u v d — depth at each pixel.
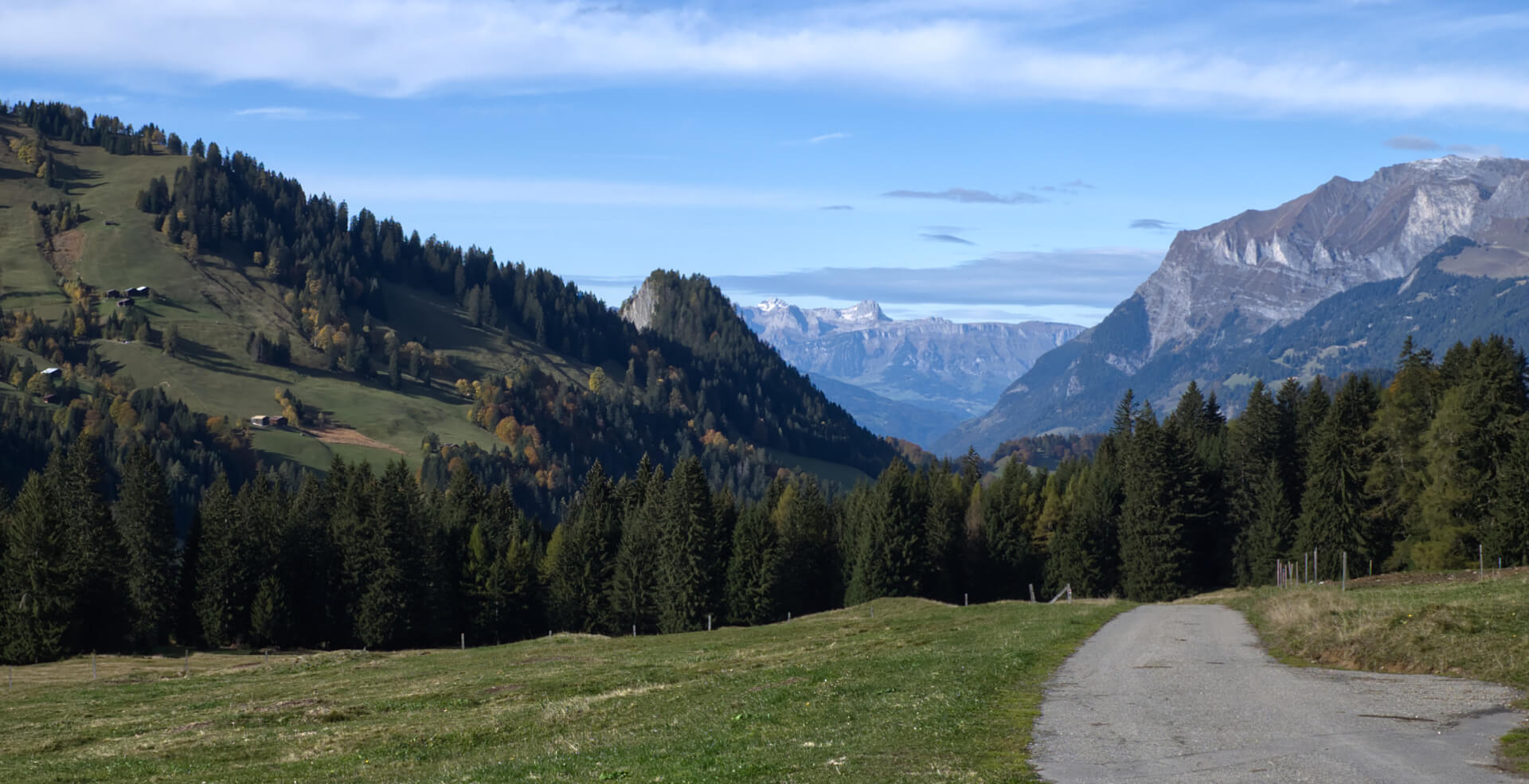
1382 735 21.05
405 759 30.14
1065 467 165.62
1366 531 102.88
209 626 107.38
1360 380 114.19
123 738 40.81
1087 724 23.19
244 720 42.41
